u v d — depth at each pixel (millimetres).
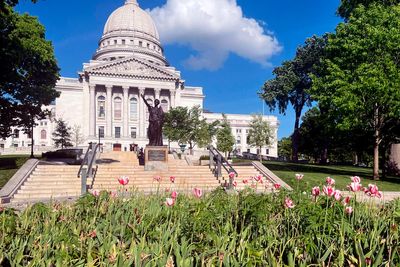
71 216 5574
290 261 3527
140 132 80750
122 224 4887
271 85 50625
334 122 27203
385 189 20625
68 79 82125
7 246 4004
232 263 3521
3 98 31812
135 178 20547
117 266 3320
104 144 75000
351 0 30875
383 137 28297
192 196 8312
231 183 15305
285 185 19969
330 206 5492
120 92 81875
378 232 4656
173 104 82125
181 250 3850
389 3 29156
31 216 5215
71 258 3629
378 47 24750
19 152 66562
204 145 52656
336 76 25703
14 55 22812
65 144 68438
